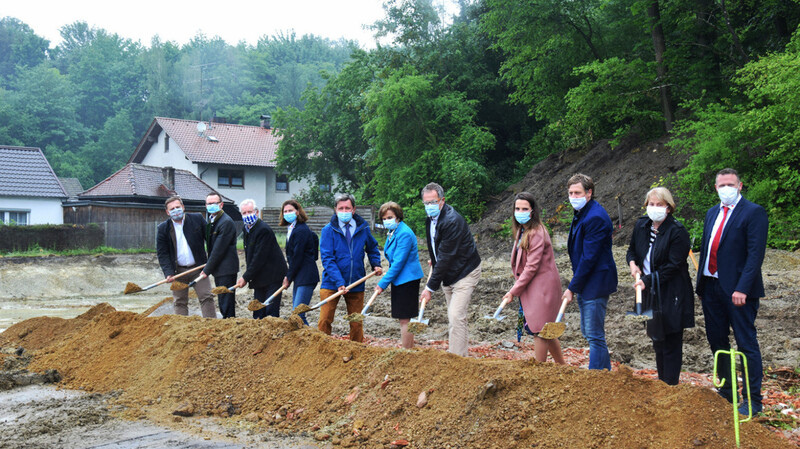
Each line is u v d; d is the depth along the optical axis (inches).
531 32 943.0
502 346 354.3
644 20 875.4
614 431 163.5
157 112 3046.3
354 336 300.5
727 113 677.9
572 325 414.9
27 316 626.8
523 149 1147.3
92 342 303.3
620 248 669.3
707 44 858.1
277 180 1720.0
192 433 200.5
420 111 1064.8
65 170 2516.0
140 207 1161.4
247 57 3486.7
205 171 1596.9
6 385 265.0
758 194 629.3
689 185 703.7
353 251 296.8
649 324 214.4
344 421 198.8
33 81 2896.2
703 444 155.4
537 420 171.6
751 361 202.5
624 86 855.7
